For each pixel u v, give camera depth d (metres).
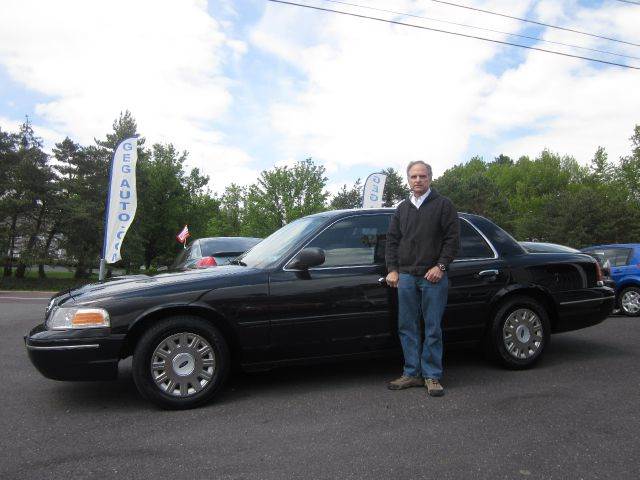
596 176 52.19
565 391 4.32
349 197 58.41
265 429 3.57
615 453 3.07
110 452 3.20
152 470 2.93
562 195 47.12
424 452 3.12
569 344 6.34
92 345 3.89
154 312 4.03
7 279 32.91
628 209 39.16
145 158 43.75
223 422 3.73
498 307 5.00
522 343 5.03
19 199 32.53
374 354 4.64
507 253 5.09
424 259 4.35
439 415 3.78
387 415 3.80
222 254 8.47
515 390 4.38
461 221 5.07
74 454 3.18
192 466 2.98
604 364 5.26
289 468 2.93
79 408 4.11
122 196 13.10
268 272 4.38
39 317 9.53
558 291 5.18
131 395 4.47
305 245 4.56
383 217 4.89
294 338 4.35
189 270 4.85
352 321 4.50
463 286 4.81
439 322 4.38
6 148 33.78
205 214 49.38
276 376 5.00
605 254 10.45
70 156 35.88
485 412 3.83
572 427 3.50
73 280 35.09
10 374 5.20
